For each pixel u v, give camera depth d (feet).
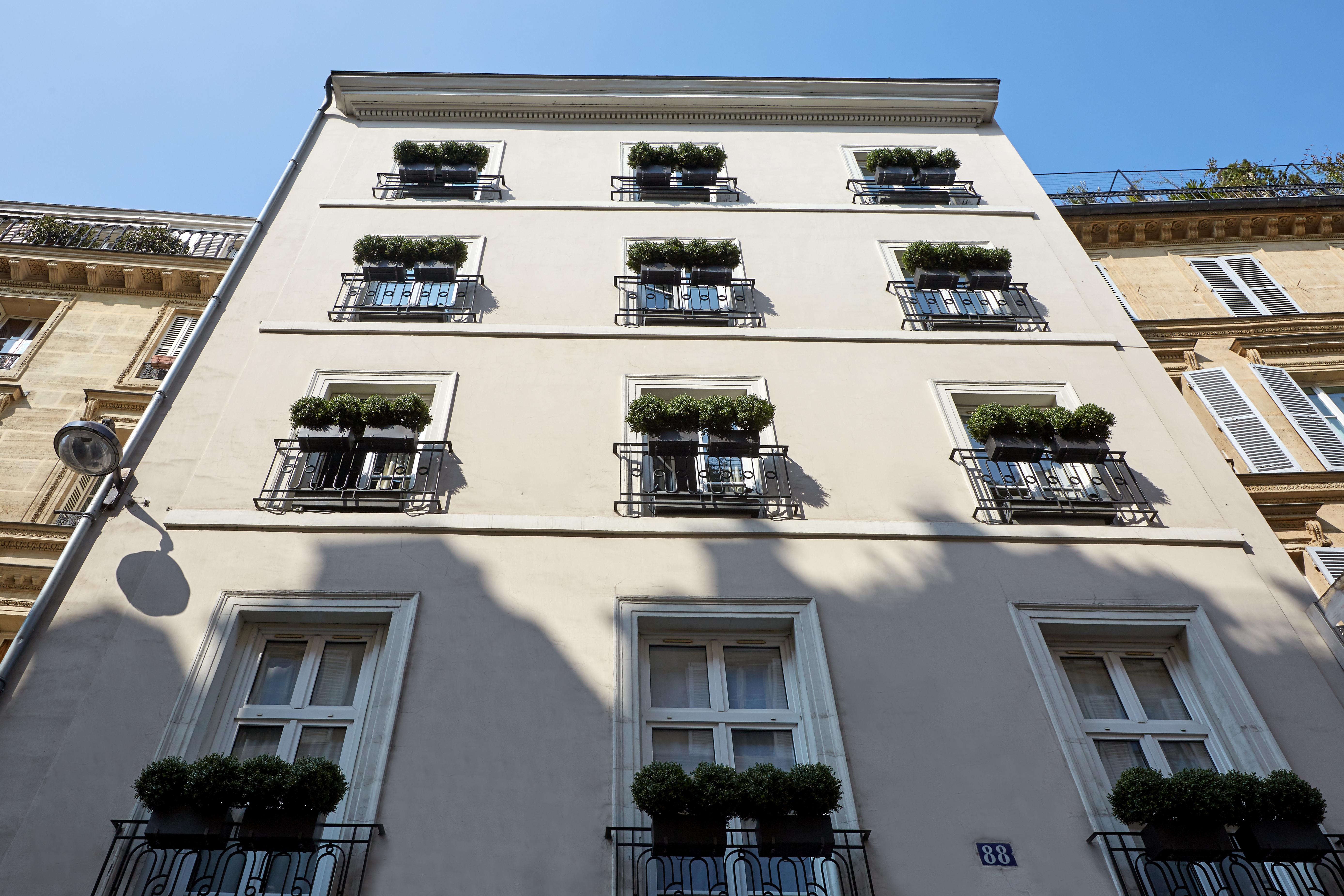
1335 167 83.76
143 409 49.78
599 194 48.21
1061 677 28.02
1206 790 22.44
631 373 37.06
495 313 40.11
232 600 27.91
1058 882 23.03
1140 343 40.14
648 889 22.81
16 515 43.37
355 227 44.52
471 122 53.52
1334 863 22.90
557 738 25.17
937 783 24.76
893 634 28.22
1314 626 29.30
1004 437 33.14
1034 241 46.01
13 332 54.44
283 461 32.73
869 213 47.26
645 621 28.37
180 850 22.11
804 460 33.88
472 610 28.12
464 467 32.78
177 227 62.23
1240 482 35.58
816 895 22.95
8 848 22.56
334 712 26.21
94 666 26.40
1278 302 53.83
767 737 26.50
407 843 22.91
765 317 40.81
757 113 54.80
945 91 56.03
